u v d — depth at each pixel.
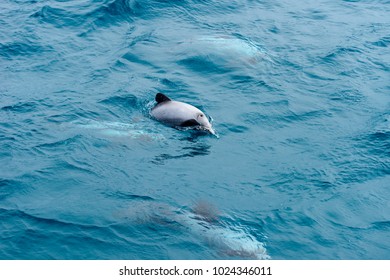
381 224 19.47
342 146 23.98
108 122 24.81
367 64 32.44
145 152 22.75
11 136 23.33
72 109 25.73
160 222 18.66
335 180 21.67
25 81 28.53
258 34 35.81
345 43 35.16
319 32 36.94
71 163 21.69
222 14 39.00
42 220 18.45
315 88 29.12
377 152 23.62
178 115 24.75
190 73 29.91
